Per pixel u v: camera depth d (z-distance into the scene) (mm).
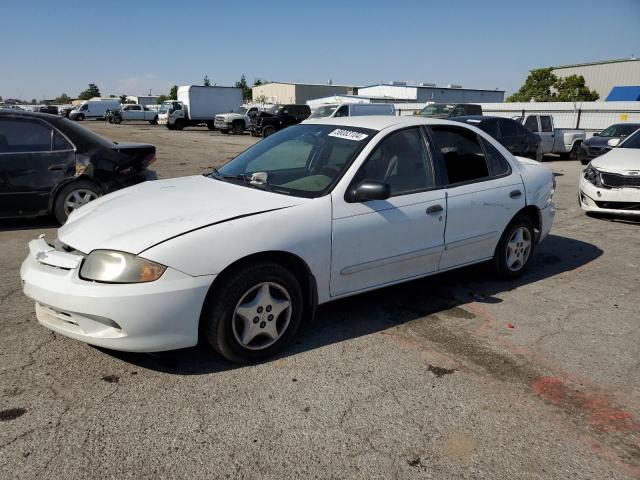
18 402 2865
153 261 2908
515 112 32031
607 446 2639
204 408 2850
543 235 5238
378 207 3744
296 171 3965
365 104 23641
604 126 28750
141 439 2584
